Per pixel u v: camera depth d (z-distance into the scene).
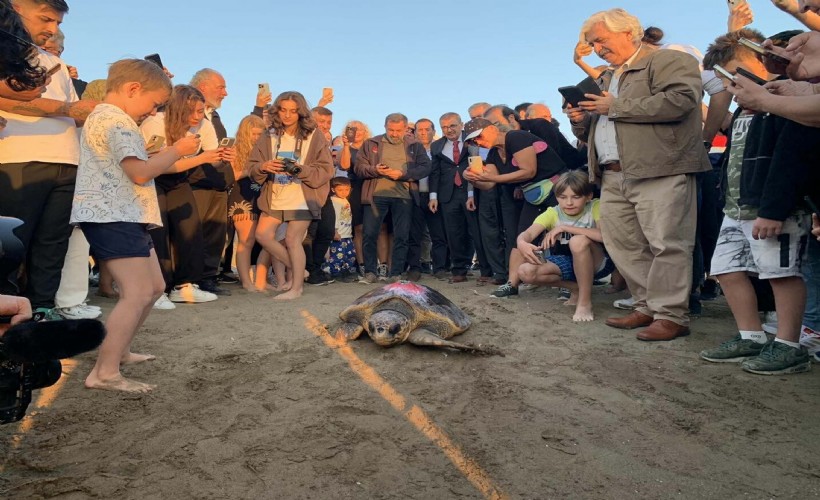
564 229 4.82
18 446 2.32
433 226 7.71
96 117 2.91
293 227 5.62
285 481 2.08
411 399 2.89
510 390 3.01
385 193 6.95
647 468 2.20
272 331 4.23
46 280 4.02
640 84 4.03
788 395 2.91
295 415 2.67
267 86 7.14
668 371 3.32
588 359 3.56
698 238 4.75
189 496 1.98
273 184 5.63
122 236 2.91
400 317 3.76
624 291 5.96
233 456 2.26
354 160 7.63
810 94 2.86
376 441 2.41
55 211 4.00
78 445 2.34
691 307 4.80
